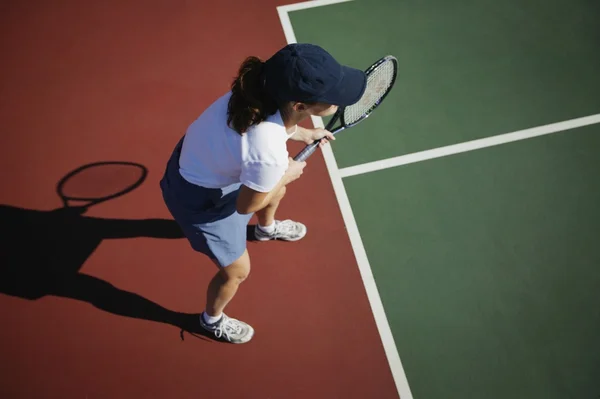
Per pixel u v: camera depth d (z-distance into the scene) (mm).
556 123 4273
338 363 3346
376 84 3104
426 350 3383
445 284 3604
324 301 3539
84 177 3965
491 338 3424
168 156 4074
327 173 4016
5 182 3939
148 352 3377
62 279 3588
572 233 3799
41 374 3299
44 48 4598
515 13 4895
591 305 3535
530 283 3611
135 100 4332
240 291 3566
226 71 4504
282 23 4809
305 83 2059
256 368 3334
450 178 4008
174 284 3592
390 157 4098
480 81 4504
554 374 3316
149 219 3814
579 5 4906
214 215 2662
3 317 3455
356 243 3742
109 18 4785
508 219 3850
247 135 2221
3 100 4316
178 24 4766
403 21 4852
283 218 3826
